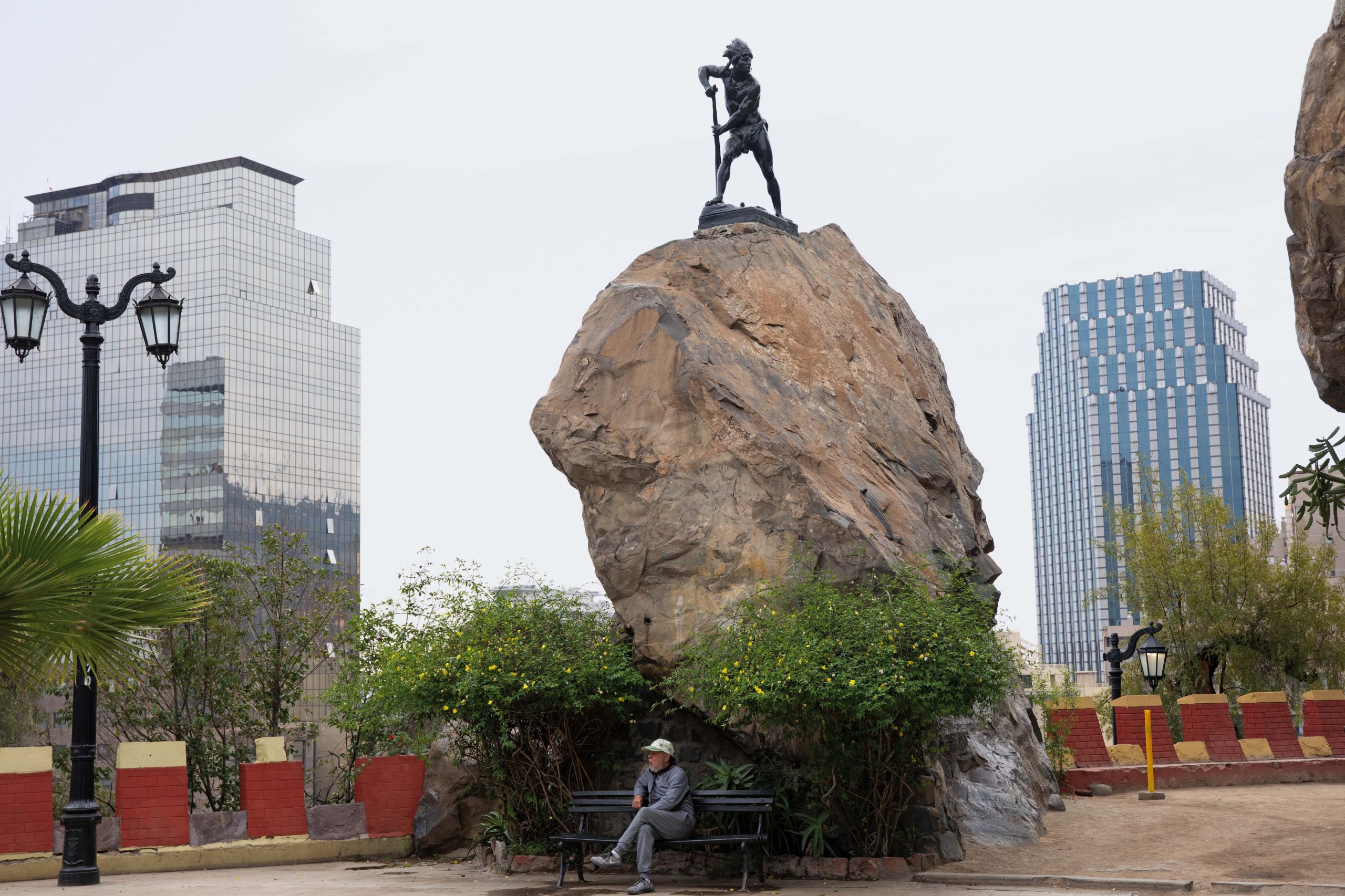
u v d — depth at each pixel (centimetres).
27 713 2400
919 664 1150
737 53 1714
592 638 1384
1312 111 977
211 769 1820
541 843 1384
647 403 1429
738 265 1575
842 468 1424
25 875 1340
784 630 1203
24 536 973
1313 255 966
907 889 1145
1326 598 3055
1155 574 3152
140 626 1033
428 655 1368
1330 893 1041
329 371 11762
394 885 1262
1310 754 2039
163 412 10938
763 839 1189
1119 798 1717
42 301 1381
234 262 11056
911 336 1844
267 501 11012
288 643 1917
